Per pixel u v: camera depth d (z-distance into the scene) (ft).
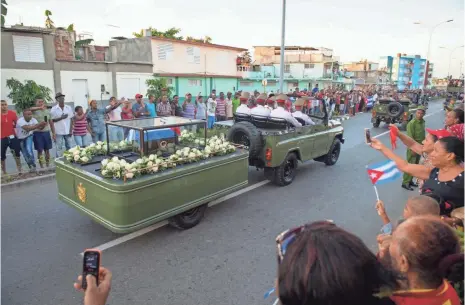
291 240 4.27
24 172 25.44
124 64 68.18
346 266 3.65
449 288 5.26
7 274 13.23
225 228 17.65
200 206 17.87
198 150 17.43
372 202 21.98
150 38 74.13
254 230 17.51
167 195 15.33
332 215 19.74
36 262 14.11
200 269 13.88
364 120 70.59
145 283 12.85
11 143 25.05
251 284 12.96
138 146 16.67
